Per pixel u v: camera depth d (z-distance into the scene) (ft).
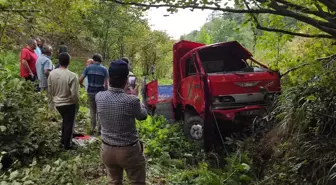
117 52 77.36
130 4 12.04
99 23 68.33
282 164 17.56
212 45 26.48
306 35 12.65
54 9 17.21
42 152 21.29
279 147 19.01
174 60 29.94
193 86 26.27
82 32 69.82
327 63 16.80
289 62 17.12
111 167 14.25
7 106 20.59
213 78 24.22
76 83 22.57
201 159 23.90
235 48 27.84
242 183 19.34
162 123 30.76
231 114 23.95
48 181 16.87
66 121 22.97
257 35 16.61
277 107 21.56
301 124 18.21
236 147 24.09
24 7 15.65
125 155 13.62
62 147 23.32
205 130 24.30
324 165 15.48
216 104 24.12
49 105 26.71
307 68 16.21
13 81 26.08
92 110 27.91
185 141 26.68
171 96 34.78
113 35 72.28
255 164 20.85
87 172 19.34
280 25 14.53
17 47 43.86
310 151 16.62
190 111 28.02
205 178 18.83
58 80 22.47
